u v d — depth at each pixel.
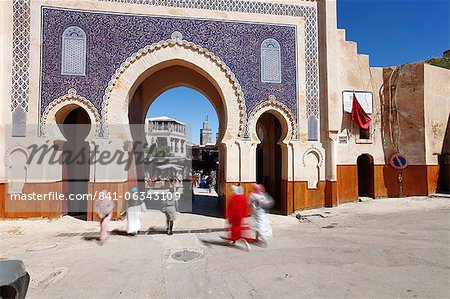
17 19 8.91
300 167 10.23
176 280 4.68
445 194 12.17
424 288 4.18
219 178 12.58
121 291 4.30
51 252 6.25
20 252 6.25
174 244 6.91
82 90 9.12
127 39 9.41
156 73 12.27
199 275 4.88
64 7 9.14
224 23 9.97
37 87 8.91
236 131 9.85
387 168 12.34
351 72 12.00
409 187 12.40
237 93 9.88
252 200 7.10
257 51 10.11
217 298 4.04
